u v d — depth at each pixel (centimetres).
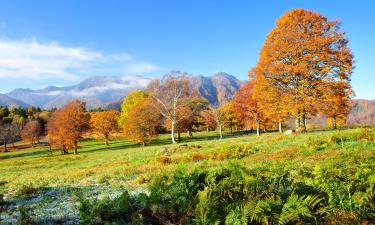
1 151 10006
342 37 3294
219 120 6781
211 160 2145
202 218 715
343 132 2267
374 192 762
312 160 1555
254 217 693
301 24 3359
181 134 9106
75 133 6575
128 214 841
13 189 1777
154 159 2505
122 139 10062
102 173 2172
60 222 898
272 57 3394
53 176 2364
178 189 889
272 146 2369
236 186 846
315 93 3275
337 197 780
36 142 11781
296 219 712
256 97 3703
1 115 16225
